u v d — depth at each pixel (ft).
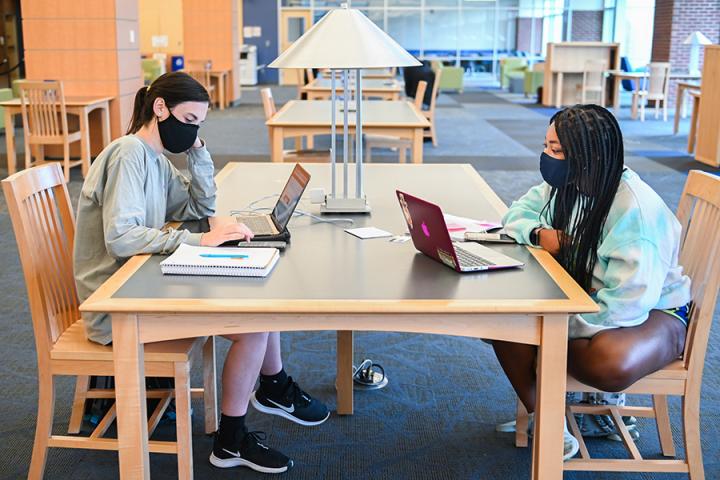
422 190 10.48
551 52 50.21
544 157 7.36
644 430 8.98
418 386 10.11
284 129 17.46
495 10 71.87
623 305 6.76
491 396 9.84
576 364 6.88
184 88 7.48
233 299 6.05
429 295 6.17
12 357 10.91
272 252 7.06
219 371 10.48
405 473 8.06
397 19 72.02
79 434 8.52
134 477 6.45
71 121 27.73
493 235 7.88
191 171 8.47
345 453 8.44
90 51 27.63
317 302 5.98
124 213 7.16
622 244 6.81
